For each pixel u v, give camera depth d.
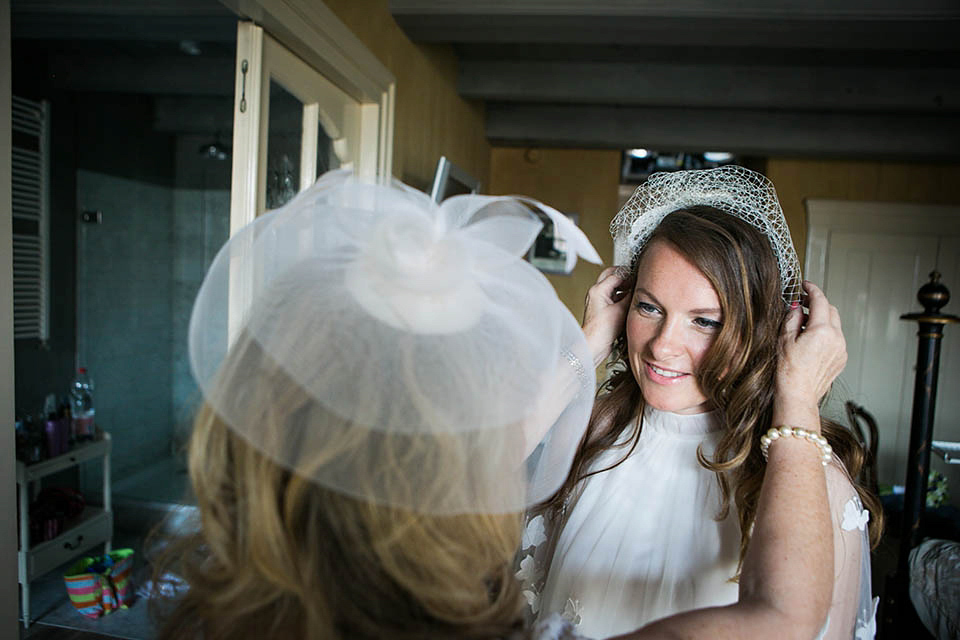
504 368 0.44
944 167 4.30
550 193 4.50
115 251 3.70
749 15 2.17
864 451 1.00
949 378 4.38
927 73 3.18
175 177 4.20
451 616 0.41
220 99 3.90
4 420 0.91
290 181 1.73
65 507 2.69
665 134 3.96
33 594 2.60
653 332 0.92
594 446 1.08
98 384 3.59
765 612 0.54
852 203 4.35
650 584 0.90
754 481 0.86
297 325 0.42
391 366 0.40
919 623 1.92
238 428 0.41
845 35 2.28
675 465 0.97
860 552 0.81
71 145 3.34
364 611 0.40
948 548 1.88
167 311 4.19
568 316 0.60
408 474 0.40
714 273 0.84
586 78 3.34
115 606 2.50
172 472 3.87
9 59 0.89
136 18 2.18
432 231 0.45
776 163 4.44
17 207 3.01
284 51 1.60
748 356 0.85
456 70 3.32
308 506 0.41
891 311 4.40
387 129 2.23
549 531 1.09
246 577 0.41
